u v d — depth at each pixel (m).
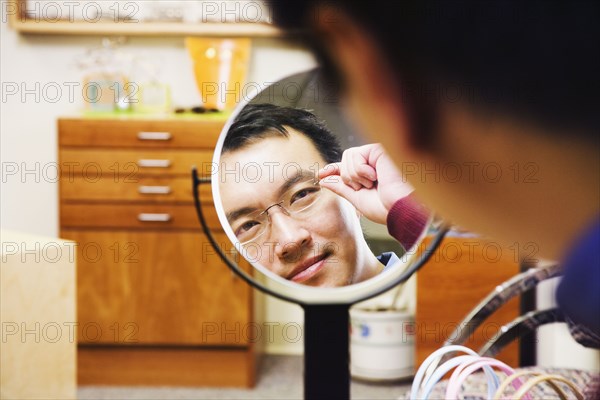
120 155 2.80
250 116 0.49
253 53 3.14
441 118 0.13
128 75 3.04
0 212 3.27
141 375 2.91
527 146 0.13
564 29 0.12
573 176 0.12
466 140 0.13
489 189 0.13
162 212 2.82
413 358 3.00
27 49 3.20
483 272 2.60
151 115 2.90
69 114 3.23
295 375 3.11
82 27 3.10
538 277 1.36
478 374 1.36
